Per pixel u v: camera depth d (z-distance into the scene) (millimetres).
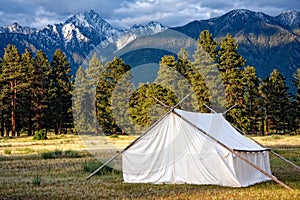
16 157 19641
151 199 9586
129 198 9727
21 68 55156
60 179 12633
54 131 60281
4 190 10836
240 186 11477
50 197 9875
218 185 11758
